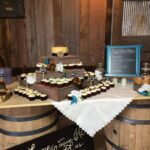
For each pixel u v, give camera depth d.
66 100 1.43
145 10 2.47
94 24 2.43
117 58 1.91
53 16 2.36
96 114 1.46
